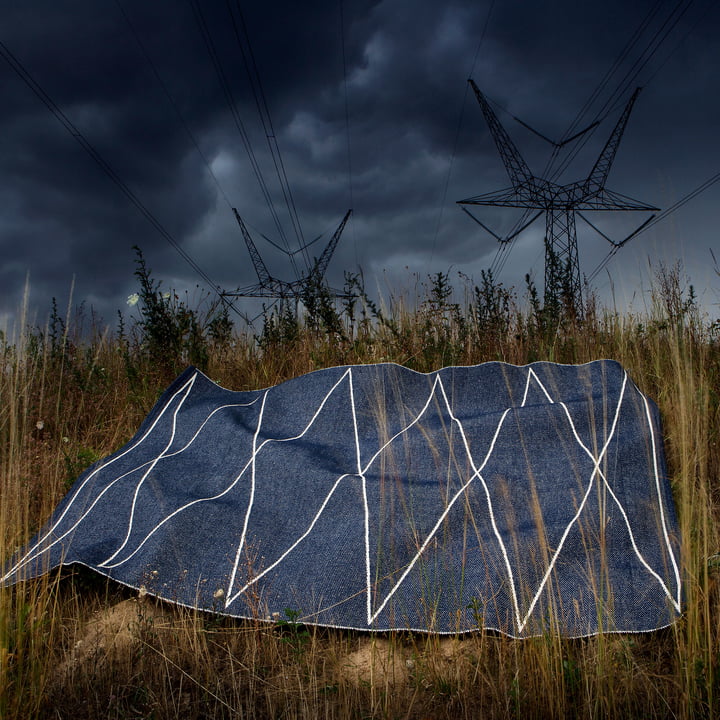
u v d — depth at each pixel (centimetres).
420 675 254
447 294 666
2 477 352
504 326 673
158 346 613
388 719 231
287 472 395
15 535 345
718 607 259
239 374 641
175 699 245
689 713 217
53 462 456
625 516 331
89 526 368
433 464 390
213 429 452
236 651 278
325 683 252
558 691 225
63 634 290
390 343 636
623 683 233
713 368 461
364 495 363
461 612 282
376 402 460
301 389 486
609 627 265
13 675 251
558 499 350
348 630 290
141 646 276
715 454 378
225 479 406
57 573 335
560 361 613
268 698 238
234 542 345
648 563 303
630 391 426
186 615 302
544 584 291
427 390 470
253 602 301
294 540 346
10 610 278
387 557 317
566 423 399
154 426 475
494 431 401
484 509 345
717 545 308
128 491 390
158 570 326
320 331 668
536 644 250
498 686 241
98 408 569
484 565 303
